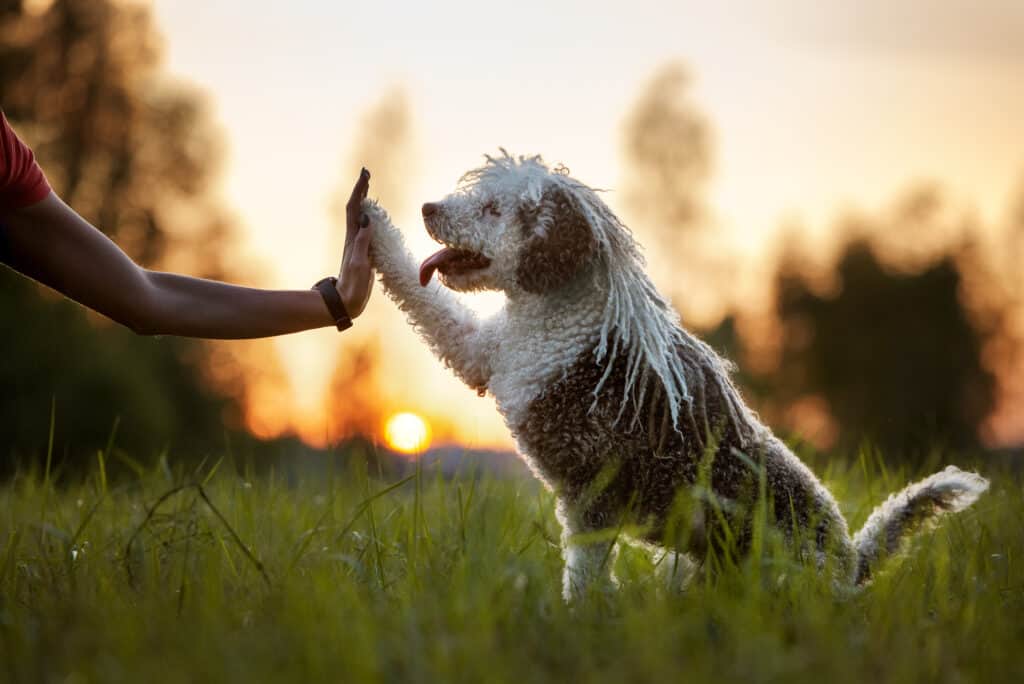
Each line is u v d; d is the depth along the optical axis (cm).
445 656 292
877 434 755
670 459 406
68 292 408
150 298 411
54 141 2253
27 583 393
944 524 462
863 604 373
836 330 3347
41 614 350
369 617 323
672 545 408
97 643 306
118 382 1930
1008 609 369
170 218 2383
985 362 3391
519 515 476
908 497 441
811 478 435
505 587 363
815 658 303
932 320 3378
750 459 412
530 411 415
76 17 2261
